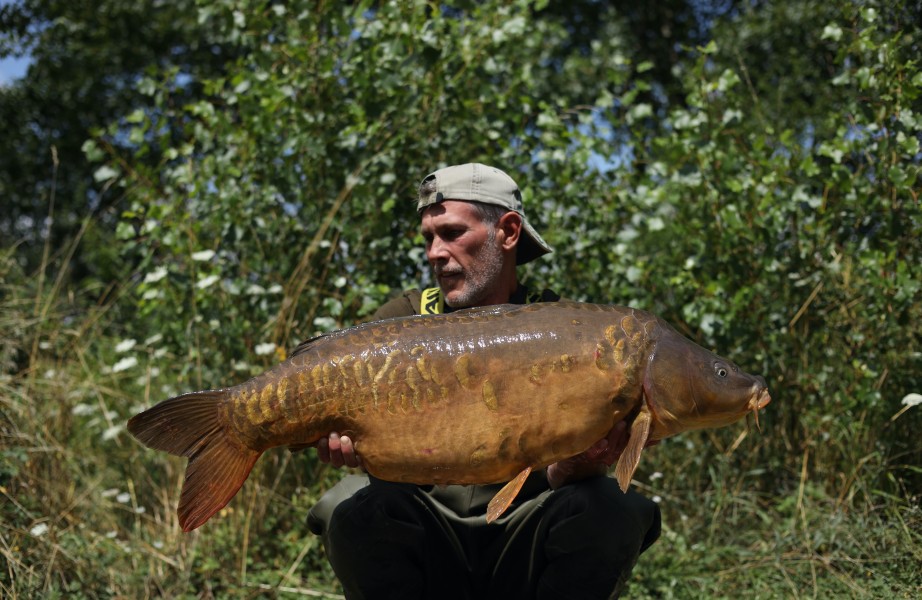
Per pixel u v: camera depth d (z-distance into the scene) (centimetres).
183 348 465
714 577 374
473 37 488
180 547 407
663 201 471
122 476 473
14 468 383
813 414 426
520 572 288
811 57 872
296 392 239
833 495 414
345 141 455
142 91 496
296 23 478
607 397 238
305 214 465
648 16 1486
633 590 364
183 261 472
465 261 290
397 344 241
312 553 413
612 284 470
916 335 415
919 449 398
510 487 238
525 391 237
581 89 1031
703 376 238
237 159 473
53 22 1159
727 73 451
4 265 523
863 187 421
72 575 380
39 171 1249
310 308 456
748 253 447
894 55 408
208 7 500
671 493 440
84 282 764
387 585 282
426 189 294
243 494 423
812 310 442
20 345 471
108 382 535
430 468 240
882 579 332
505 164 473
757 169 446
